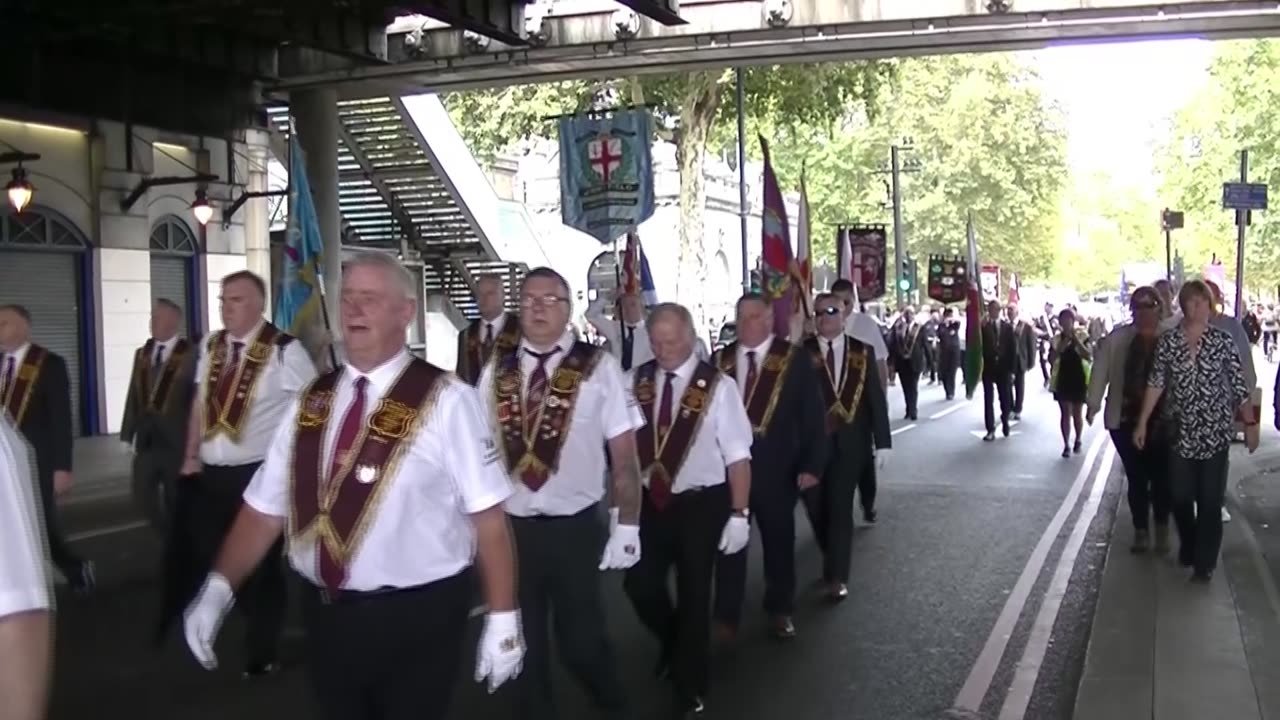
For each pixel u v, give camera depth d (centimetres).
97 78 2034
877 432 925
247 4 1662
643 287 1803
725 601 696
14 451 245
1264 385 3338
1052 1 1852
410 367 388
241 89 2323
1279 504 1249
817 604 880
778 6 1941
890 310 5400
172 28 1936
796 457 775
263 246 2442
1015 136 5522
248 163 2386
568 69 2219
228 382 695
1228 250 4194
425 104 2950
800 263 1191
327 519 375
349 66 2202
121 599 904
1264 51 3644
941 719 628
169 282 2269
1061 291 8069
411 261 3228
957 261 3288
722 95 3131
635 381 640
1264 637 733
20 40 1844
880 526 1201
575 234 4888
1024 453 1809
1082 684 648
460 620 393
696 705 630
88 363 2084
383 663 382
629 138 2003
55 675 709
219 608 396
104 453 1834
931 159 5494
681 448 626
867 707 648
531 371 553
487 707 657
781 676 704
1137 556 982
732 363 771
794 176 5181
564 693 678
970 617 839
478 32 1825
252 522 402
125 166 2119
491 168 4516
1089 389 1031
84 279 2080
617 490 563
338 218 2416
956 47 2102
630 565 564
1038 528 1184
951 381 2959
